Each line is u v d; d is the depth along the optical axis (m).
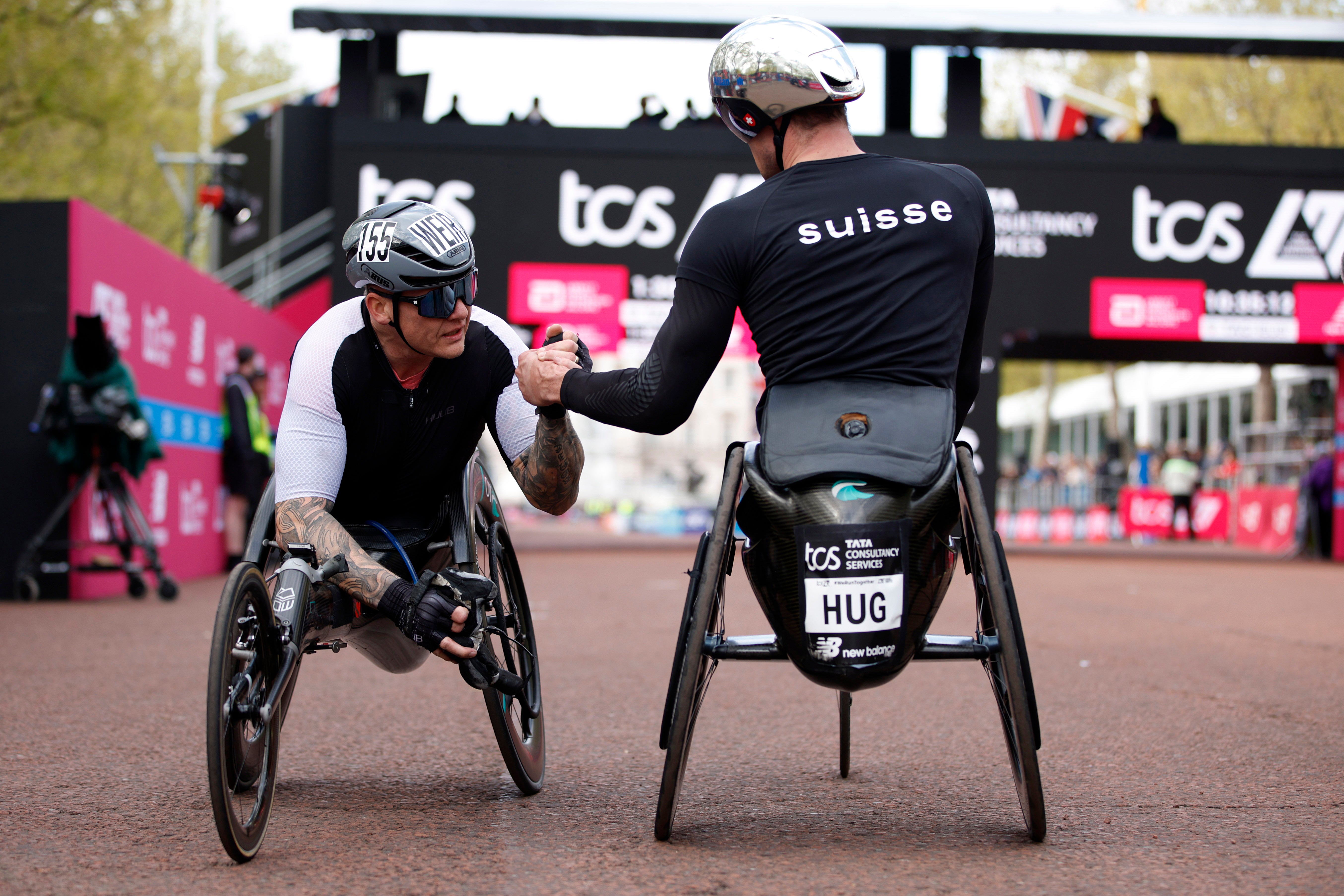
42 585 8.34
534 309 14.29
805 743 3.60
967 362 2.59
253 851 2.34
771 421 2.32
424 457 2.78
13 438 8.41
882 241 2.34
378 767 3.27
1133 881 2.20
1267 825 2.64
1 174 22.28
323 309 15.49
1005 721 2.45
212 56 27.42
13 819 2.68
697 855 2.38
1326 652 5.81
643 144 14.33
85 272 8.44
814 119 2.48
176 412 9.84
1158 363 17.64
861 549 2.20
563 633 6.42
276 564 2.83
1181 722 3.95
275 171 16.47
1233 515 21.23
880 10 14.66
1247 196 14.56
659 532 26.30
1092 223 14.55
